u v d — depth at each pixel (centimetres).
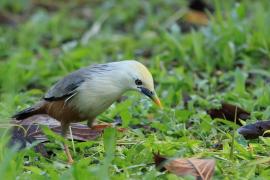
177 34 1714
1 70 1599
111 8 2288
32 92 1475
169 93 1381
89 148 1131
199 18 2092
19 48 1927
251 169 964
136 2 2305
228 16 1706
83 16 2283
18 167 979
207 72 1552
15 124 1159
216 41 1609
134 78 1113
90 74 1113
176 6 2270
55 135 1086
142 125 1257
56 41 1997
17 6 2314
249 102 1311
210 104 1328
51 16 2253
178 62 1634
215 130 1175
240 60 1588
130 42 1933
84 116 1134
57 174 965
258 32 1631
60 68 1658
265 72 1484
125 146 1138
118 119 1288
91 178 913
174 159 965
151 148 1064
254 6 2030
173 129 1200
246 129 1128
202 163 955
